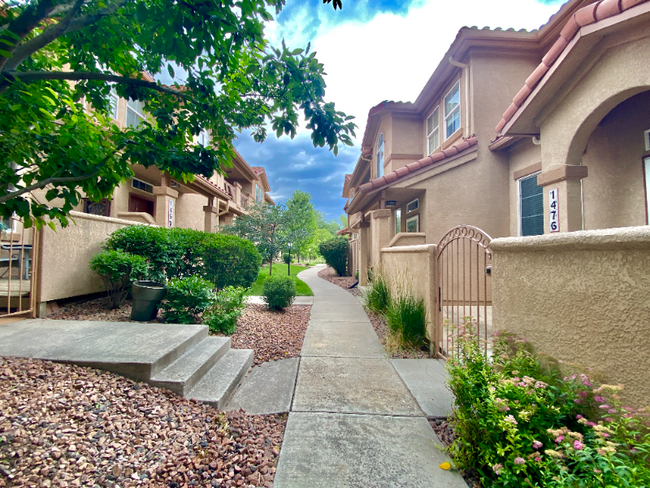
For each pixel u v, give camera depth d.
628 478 1.39
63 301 5.55
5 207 1.84
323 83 2.49
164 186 10.09
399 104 11.12
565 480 1.50
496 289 2.85
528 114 5.24
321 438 2.64
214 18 1.85
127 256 5.47
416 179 8.33
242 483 2.11
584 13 3.75
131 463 2.11
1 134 1.95
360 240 12.64
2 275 6.75
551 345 2.24
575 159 4.73
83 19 1.90
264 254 15.70
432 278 4.66
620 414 1.69
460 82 8.73
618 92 3.86
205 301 5.21
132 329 4.35
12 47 1.66
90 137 2.50
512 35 7.83
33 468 1.87
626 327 1.72
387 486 2.10
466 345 2.68
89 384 2.82
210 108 2.80
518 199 7.75
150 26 1.94
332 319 7.13
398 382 3.76
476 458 2.18
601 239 1.82
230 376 3.57
